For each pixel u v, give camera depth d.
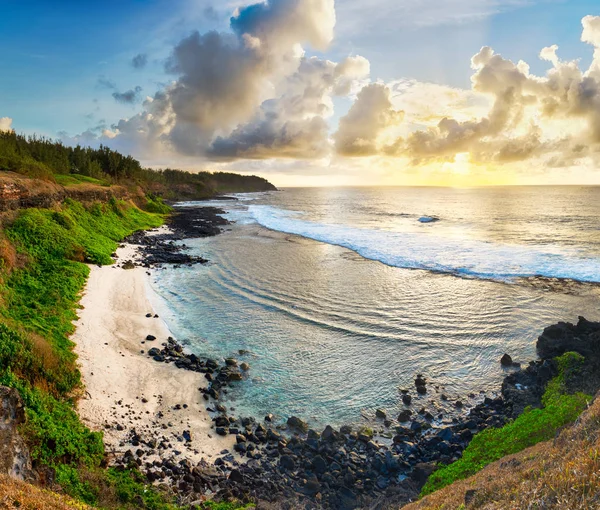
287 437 13.34
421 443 12.90
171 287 29.23
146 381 16.11
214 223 70.81
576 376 15.02
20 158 51.19
